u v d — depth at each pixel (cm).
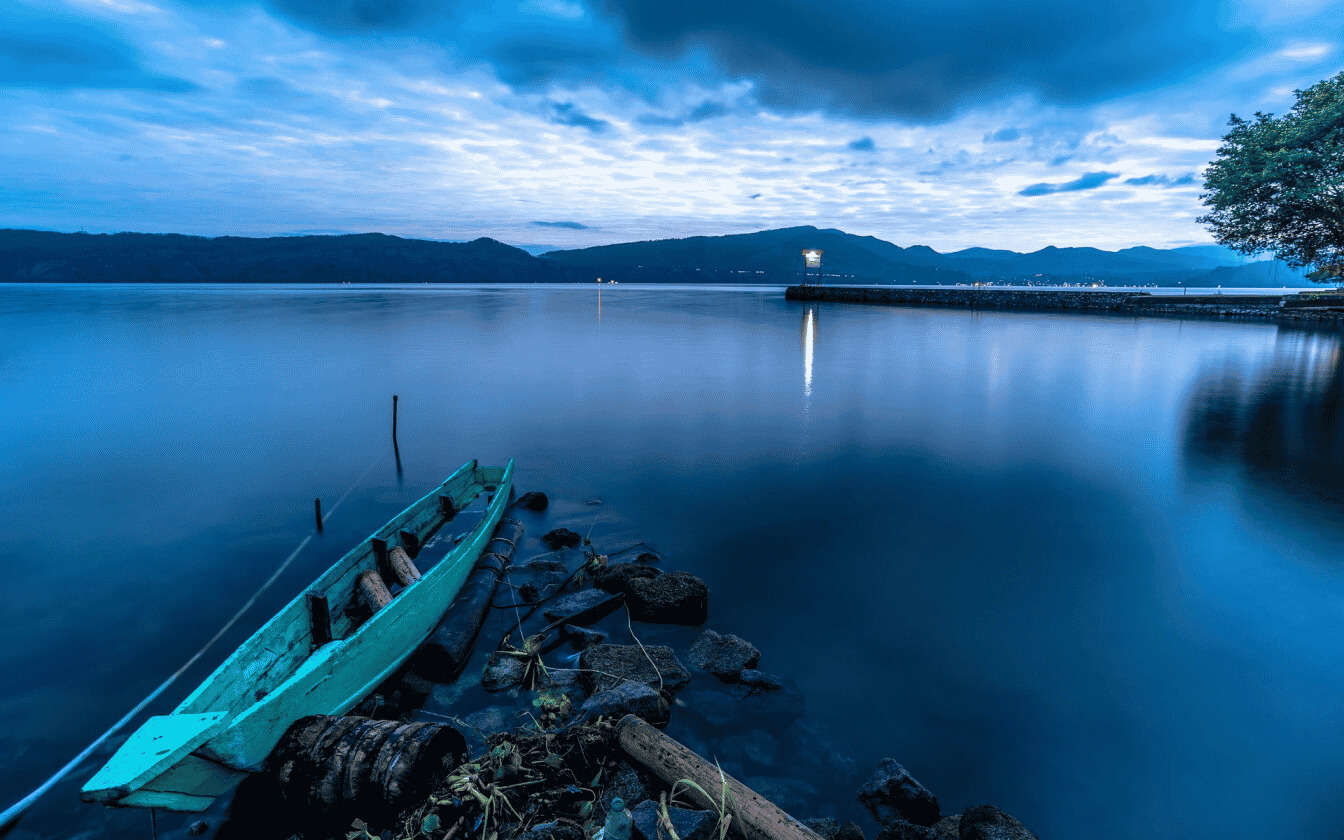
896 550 1165
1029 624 913
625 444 1948
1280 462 1720
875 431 2088
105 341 4991
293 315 7994
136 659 856
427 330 5919
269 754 536
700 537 1227
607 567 1047
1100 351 4016
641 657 766
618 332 5638
